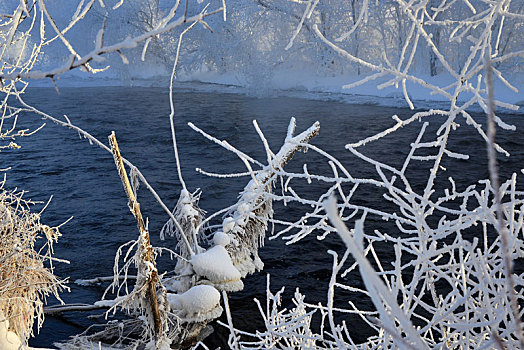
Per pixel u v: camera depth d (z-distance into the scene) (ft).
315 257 24.94
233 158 48.75
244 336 17.63
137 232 29.22
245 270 19.35
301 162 46.26
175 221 17.25
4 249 12.14
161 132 61.77
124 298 13.67
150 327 14.21
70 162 47.11
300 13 100.68
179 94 103.71
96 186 39.40
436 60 89.30
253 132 62.03
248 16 103.71
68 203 35.09
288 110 80.07
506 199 32.17
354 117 71.31
